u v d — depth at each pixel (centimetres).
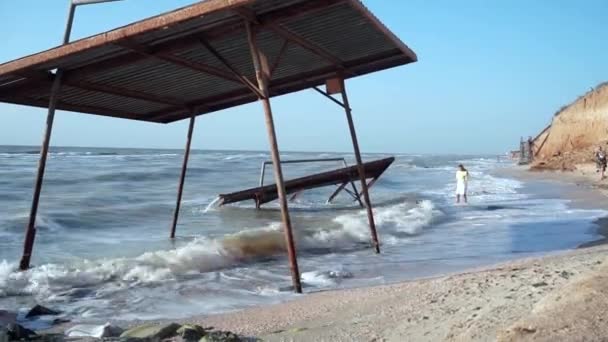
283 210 768
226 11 655
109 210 1902
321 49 927
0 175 3222
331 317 589
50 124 888
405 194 2667
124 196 2409
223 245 1135
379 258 1085
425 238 1338
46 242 1294
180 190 1378
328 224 1534
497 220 1628
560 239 1231
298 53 939
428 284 704
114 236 1401
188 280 893
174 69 931
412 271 941
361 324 509
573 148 5472
